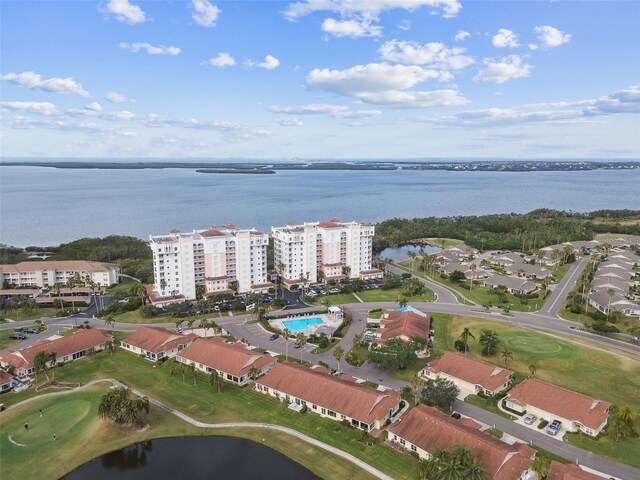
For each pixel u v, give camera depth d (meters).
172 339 139.75
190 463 88.56
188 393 114.50
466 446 84.12
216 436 97.00
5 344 145.50
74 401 110.25
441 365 121.44
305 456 89.75
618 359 131.00
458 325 160.62
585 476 76.25
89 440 95.19
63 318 171.25
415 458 87.94
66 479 84.88
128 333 154.88
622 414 91.00
